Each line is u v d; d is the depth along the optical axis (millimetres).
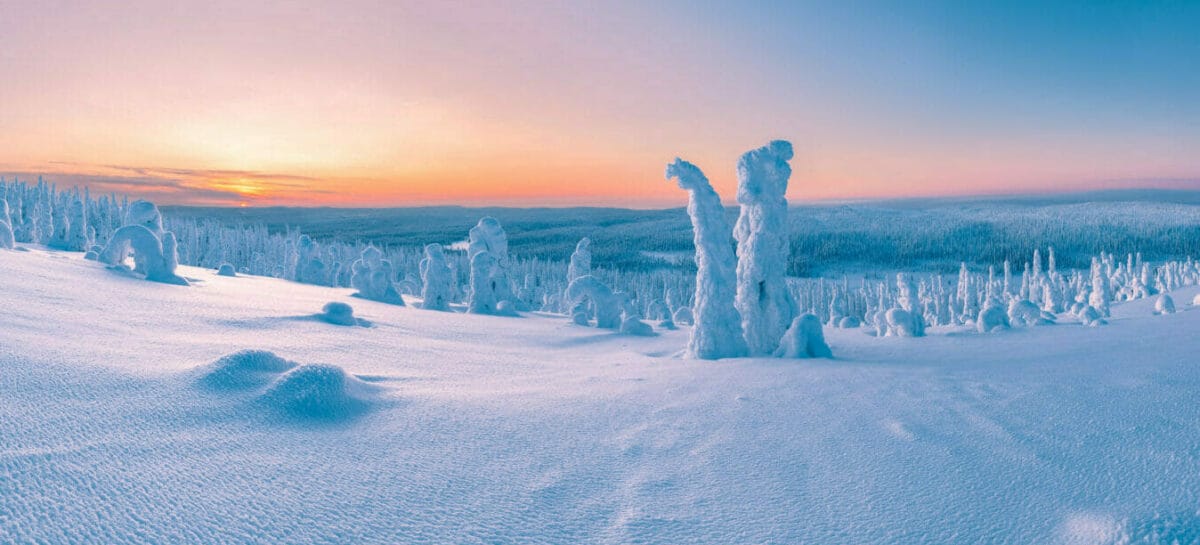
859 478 3791
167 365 5738
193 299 13062
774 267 13047
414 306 26656
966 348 11930
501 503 3357
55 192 65062
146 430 3896
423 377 7398
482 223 32938
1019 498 3379
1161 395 5484
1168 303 23391
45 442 3422
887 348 12570
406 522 3043
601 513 3285
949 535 2996
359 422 4715
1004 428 4750
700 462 4121
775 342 12906
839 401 5961
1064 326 16125
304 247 36906
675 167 12172
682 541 2969
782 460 4156
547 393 6332
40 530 2533
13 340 5688
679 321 32969
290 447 3979
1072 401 5477
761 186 13000
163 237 16359
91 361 5367
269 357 5531
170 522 2771
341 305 13039
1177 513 2938
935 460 4066
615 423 5105
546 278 114562
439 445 4297
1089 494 3354
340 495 3297
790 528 3119
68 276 12883
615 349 14797
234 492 3176
